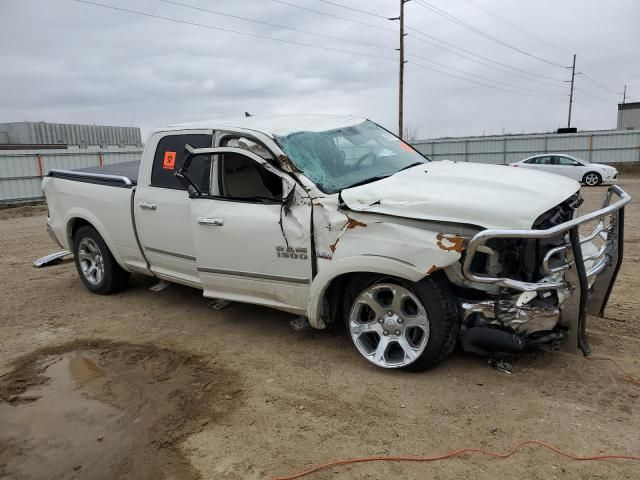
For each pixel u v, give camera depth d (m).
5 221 16.41
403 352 4.00
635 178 27.25
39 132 43.31
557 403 3.44
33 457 3.22
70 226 6.51
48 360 4.64
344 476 2.87
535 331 3.59
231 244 4.52
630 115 47.88
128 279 6.49
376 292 3.94
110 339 5.04
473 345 3.70
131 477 2.97
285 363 4.27
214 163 4.67
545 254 3.56
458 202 3.51
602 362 3.96
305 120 4.97
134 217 5.48
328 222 3.94
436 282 3.66
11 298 6.55
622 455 2.91
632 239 8.91
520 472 2.82
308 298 4.18
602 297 4.36
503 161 35.84
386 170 4.57
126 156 26.56
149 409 3.70
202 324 5.27
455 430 3.22
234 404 3.69
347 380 3.92
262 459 3.06
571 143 33.31
